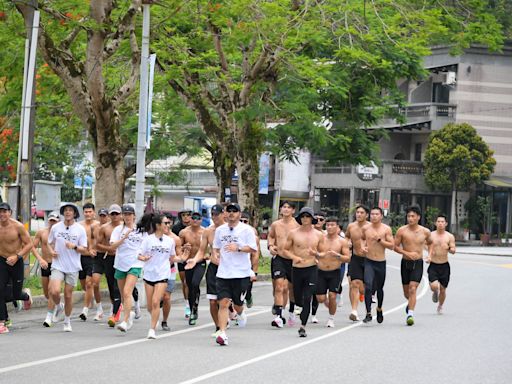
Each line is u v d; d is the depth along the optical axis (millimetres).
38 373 15109
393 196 89750
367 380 15039
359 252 24562
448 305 29906
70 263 21625
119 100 33312
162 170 74562
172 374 15227
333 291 23359
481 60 87938
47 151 65438
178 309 28109
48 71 39812
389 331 22422
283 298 23766
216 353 17984
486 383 14977
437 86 89625
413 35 40531
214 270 21047
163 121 57594
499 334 22016
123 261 21891
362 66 46062
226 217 21625
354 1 39250
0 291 21062
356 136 49125
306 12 38406
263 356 17656
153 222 20578
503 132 88750
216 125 44969
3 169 52594
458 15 39344
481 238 88062
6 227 21203
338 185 90625
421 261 24250
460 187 86562
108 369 15656
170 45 38875
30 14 28391
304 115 44562
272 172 93750
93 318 24750
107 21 31859
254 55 43406
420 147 91062
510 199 89688
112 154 33312
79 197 89875
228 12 37188
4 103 36906
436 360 17547
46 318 22312
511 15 89000
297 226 23625
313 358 17516
